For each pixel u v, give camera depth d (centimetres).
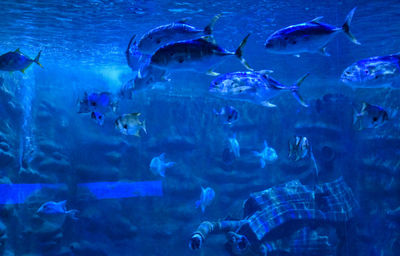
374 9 1103
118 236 1456
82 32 1354
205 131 1658
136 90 596
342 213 1054
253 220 1004
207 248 1421
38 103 1786
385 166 1301
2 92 1448
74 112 1898
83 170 1592
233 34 1381
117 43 1533
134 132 512
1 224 1184
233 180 1602
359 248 1123
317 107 1322
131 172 1598
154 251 1444
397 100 1337
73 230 1478
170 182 1568
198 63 395
